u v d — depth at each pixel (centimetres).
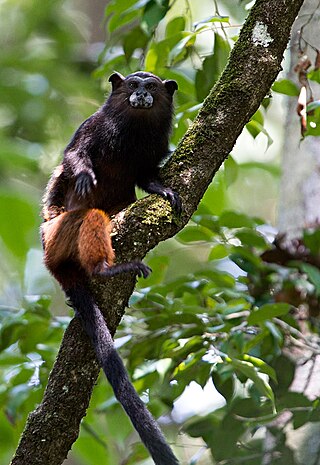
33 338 1004
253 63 798
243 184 2156
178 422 1186
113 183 962
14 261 1767
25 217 1569
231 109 795
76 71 1989
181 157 803
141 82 990
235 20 1905
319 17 1081
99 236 805
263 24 803
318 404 937
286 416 991
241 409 995
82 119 1881
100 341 759
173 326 971
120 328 1007
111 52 1140
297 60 1094
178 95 1125
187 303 1036
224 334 946
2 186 1598
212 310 979
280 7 802
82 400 766
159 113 991
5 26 2062
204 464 1266
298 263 995
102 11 2194
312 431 985
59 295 1772
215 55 1002
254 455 980
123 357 1014
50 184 964
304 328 1032
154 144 977
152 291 1009
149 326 966
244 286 1060
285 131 1124
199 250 1828
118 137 958
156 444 695
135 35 1063
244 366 868
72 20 2150
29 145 1736
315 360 1009
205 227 1029
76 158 947
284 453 970
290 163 1098
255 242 1018
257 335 929
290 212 1075
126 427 1048
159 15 952
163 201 788
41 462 753
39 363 1001
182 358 962
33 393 978
